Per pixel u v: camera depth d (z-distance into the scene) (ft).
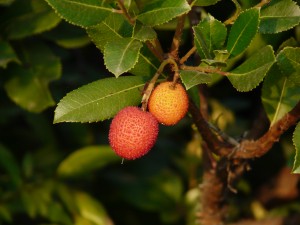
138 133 1.21
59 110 1.26
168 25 1.59
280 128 1.39
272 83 1.51
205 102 1.69
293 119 1.35
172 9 1.17
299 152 1.19
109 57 1.16
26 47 1.86
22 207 2.15
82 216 2.16
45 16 1.77
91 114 1.27
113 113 1.28
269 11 1.28
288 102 1.51
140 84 1.30
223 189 1.72
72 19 1.16
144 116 1.22
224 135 1.48
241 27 1.22
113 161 2.07
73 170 2.12
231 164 1.62
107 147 2.02
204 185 1.76
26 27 1.77
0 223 2.14
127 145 1.21
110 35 1.28
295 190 2.21
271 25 1.27
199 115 1.41
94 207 2.16
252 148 1.46
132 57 1.16
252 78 1.17
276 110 1.52
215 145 1.49
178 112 1.22
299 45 1.55
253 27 1.21
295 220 2.10
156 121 1.23
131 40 1.18
